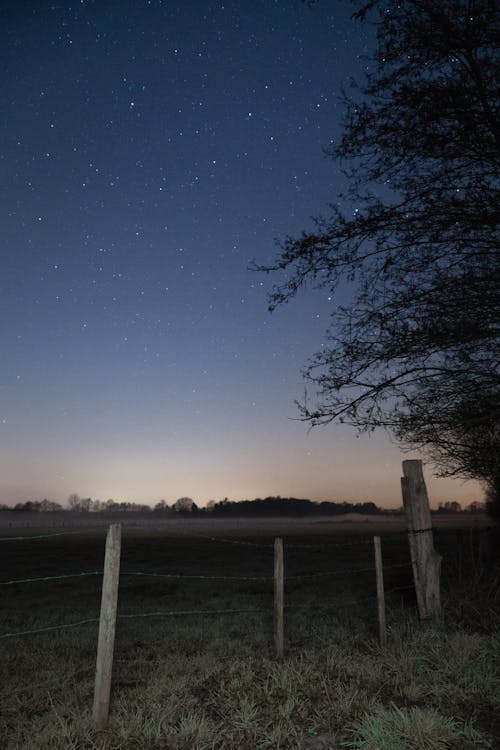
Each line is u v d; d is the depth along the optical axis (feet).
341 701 16.17
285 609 38.70
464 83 25.04
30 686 20.04
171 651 25.81
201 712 16.22
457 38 24.97
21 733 15.48
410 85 25.76
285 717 15.49
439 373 26.94
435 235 26.58
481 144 25.61
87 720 15.28
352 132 27.25
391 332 26.76
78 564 96.68
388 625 26.99
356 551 110.42
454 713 15.40
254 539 224.74
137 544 187.52
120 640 29.01
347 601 39.73
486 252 26.30
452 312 26.27
